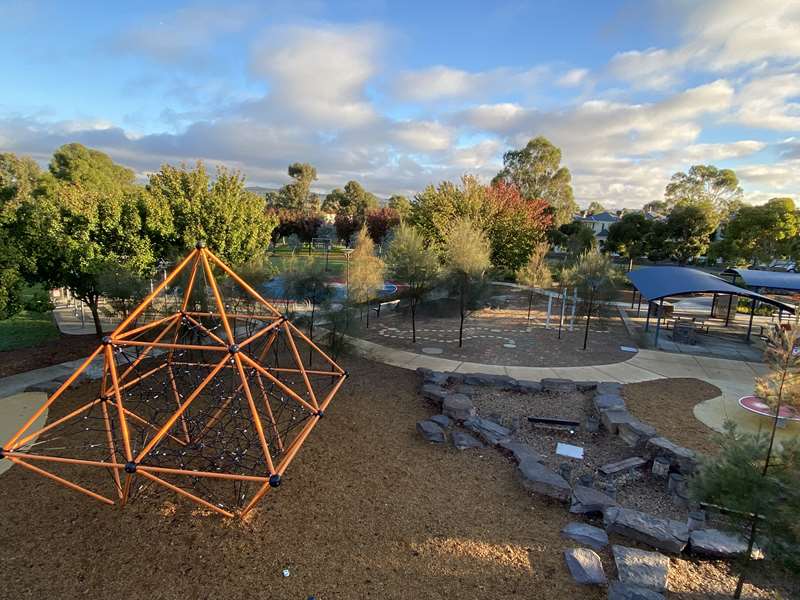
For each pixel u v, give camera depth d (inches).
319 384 417.4
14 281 410.0
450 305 765.3
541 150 2380.7
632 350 601.6
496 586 178.2
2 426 323.0
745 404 387.9
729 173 2313.0
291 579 180.4
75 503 229.3
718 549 199.8
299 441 218.1
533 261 847.7
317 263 527.8
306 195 3567.9
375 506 231.3
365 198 3154.5
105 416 239.0
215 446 282.4
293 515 222.1
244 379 202.7
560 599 172.1
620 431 327.6
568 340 652.7
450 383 432.5
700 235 1595.7
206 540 203.2
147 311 479.8
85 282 534.9
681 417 369.4
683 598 174.7
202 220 607.8
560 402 395.5
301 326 526.6
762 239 1299.2
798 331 203.9
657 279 716.7
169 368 313.7
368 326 714.8
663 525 212.7
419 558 193.6
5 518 215.8
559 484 242.8
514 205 1162.6
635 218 1640.0
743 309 949.8
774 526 157.3
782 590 180.4
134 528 210.5
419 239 674.8
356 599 170.7
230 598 170.7
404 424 336.2
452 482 258.4
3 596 169.5
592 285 615.5
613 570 189.6
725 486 166.1
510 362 530.6
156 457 263.3
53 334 601.3
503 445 300.5
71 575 181.0
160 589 174.7
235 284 521.3
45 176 1936.5
